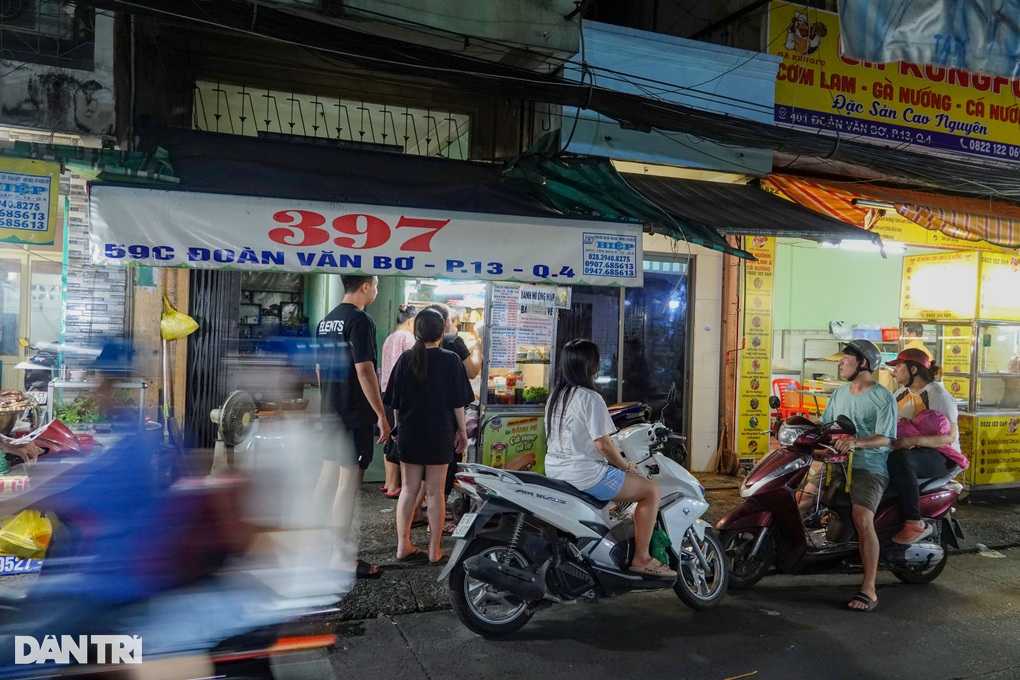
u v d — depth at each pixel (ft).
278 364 21.68
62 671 8.58
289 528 9.96
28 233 15.64
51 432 13.89
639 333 28.09
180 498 9.30
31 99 16.66
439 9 18.94
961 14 20.67
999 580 18.26
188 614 8.87
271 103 23.67
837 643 14.11
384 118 24.16
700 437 28.60
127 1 15.49
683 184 23.84
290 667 9.49
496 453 21.93
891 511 17.16
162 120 21.07
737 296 27.96
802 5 25.44
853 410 16.80
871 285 35.68
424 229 16.66
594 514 14.38
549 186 19.95
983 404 28.02
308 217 15.85
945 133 27.68
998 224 24.30
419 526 20.31
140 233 14.82
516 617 14.01
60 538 8.86
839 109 25.93
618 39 22.45
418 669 12.54
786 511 16.38
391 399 17.44
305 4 17.60
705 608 15.66
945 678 12.72
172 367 21.17
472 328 24.00
